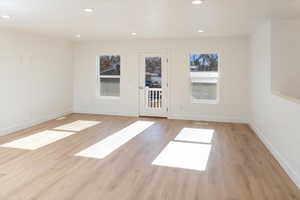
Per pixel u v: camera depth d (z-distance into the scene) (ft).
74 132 16.78
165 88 21.81
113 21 13.96
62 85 22.27
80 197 8.10
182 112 21.53
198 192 8.50
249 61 19.36
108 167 10.71
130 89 22.70
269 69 13.21
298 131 8.84
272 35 12.98
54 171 10.22
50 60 20.45
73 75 23.93
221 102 20.49
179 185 9.04
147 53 21.89
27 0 9.91
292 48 12.85
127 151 12.90
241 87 19.92
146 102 22.53
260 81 15.46
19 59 17.12
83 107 24.04
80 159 11.66
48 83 20.33
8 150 12.87
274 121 12.16
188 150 13.14
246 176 9.83
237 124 19.70
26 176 9.71
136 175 9.89
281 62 12.96
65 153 12.49
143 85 22.39
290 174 9.66
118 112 23.22
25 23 14.46
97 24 14.78
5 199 7.93
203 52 20.51
